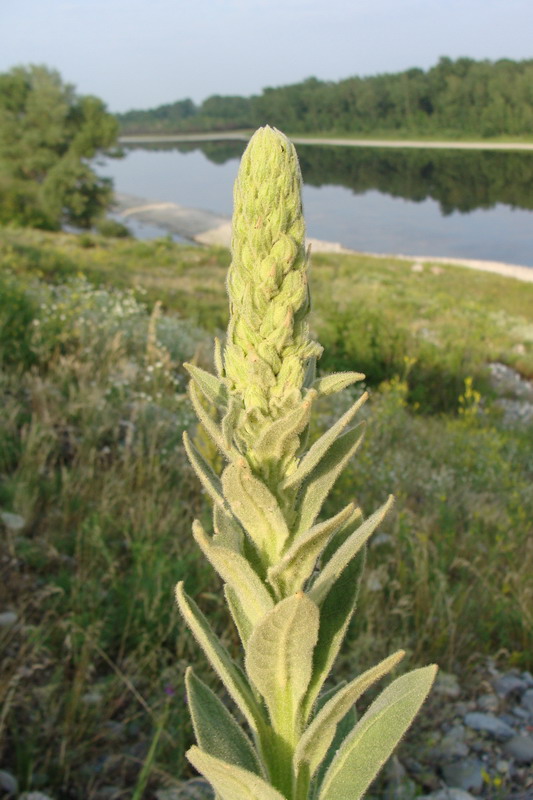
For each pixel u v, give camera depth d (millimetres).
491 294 37094
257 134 1418
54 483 6043
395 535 6340
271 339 1417
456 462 9109
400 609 5324
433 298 34125
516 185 98312
